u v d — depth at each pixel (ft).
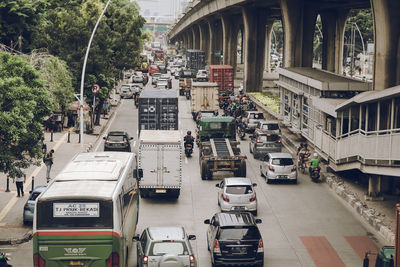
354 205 113.19
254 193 106.63
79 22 193.67
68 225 64.85
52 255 64.80
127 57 242.58
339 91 145.38
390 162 92.68
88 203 65.05
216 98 224.94
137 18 252.01
